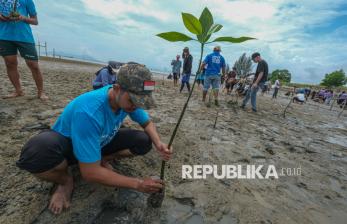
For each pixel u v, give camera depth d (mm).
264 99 13797
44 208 1704
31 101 4082
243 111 7051
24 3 3549
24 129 2926
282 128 5602
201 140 3561
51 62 22188
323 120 8734
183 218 1835
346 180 2988
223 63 6938
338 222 2068
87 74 12969
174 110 5414
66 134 1651
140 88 1428
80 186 1959
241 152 3354
